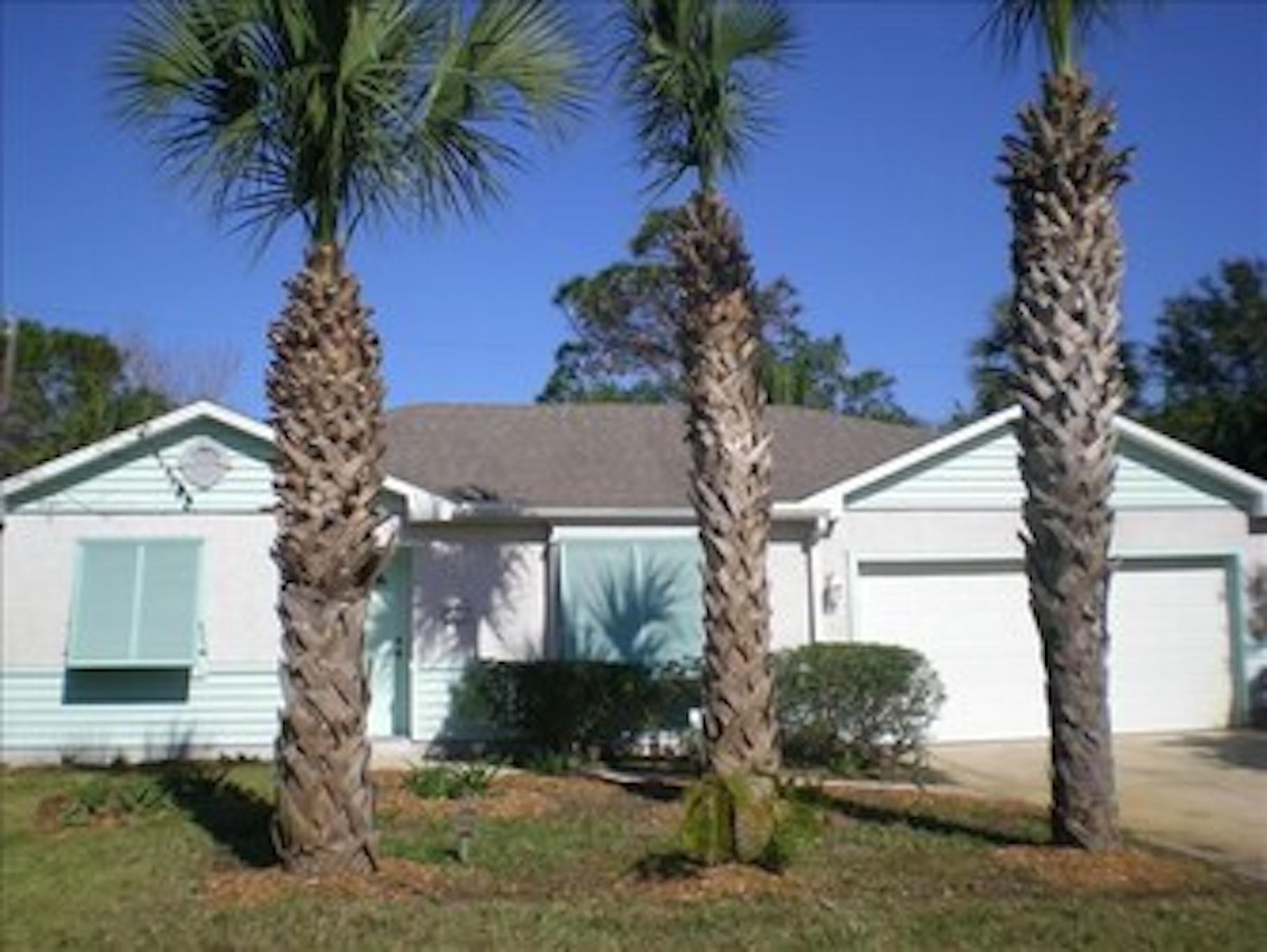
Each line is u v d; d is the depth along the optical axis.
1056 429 8.73
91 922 7.46
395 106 8.34
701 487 10.80
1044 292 8.81
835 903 7.63
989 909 7.48
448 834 9.92
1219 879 8.40
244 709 15.72
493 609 16.38
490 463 18.33
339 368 8.20
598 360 38.38
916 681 14.34
